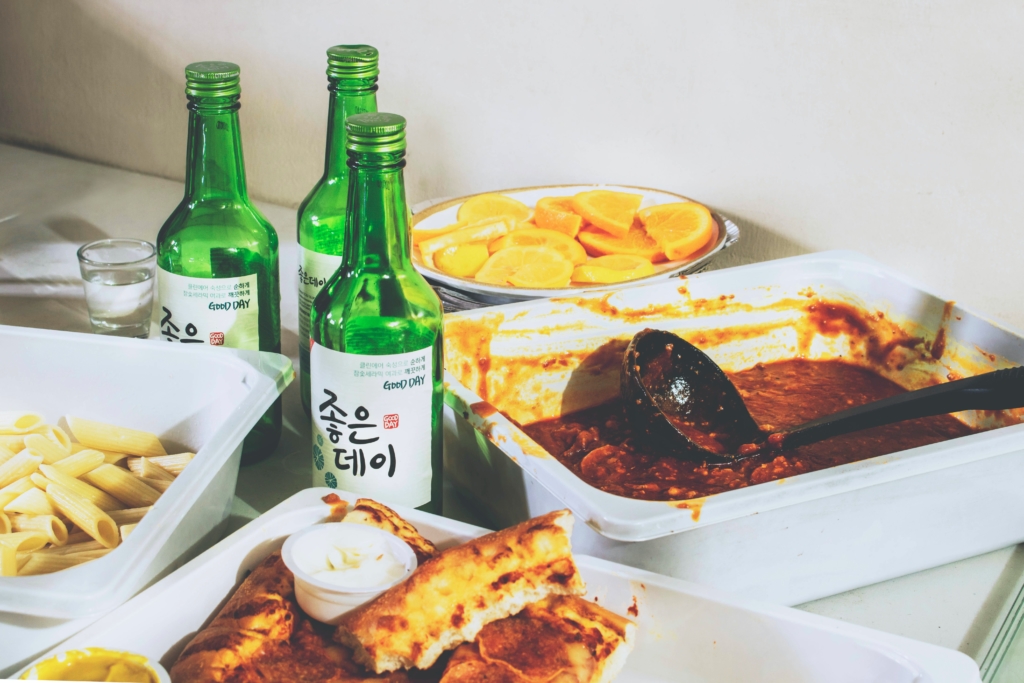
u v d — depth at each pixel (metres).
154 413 1.07
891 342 1.22
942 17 1.22
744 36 1.29
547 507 0.98
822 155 1.30
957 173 1.26
